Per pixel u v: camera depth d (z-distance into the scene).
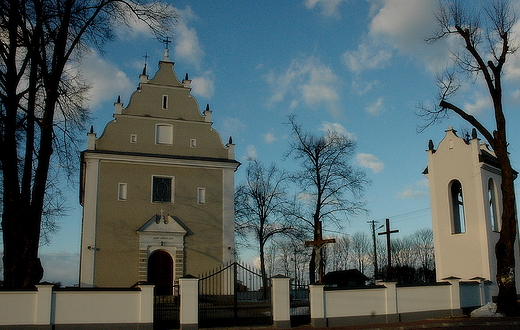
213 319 18.45
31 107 20.30
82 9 20.55
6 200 19.00
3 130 19.61
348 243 78.00
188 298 17.86
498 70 21.75
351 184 35.47
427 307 21.30
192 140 34.19
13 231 18.64
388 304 20.31
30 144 19.98
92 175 31.48
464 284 22.91
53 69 20.19
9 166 19.08
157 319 17.88
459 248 26.52
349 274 51.59
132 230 31.41
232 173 34.28
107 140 32.41
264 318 19.02
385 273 69.31
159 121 33.78
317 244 24.30
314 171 36.06
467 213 26.52
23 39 19.36
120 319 17.22
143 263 30.91
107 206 31.31
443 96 23.08
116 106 33.12
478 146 26.67
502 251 20.77
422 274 67.00
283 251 50.31
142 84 34.06
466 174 26.86
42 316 16.52
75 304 16.94
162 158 32.91
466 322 18.80
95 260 30.28
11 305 16.39
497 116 21.53
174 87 34.69
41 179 19.27
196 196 33.22
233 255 32.97
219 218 33.31
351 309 19.69
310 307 19.28
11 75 19.88
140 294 17.58
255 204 40.31
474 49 22.19
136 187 32.16
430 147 28.80
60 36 20.12
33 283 18.16
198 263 32.22
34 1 19.41
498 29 22.03
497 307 20.53
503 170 21.11
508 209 20.84
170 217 32.12
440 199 27.73
